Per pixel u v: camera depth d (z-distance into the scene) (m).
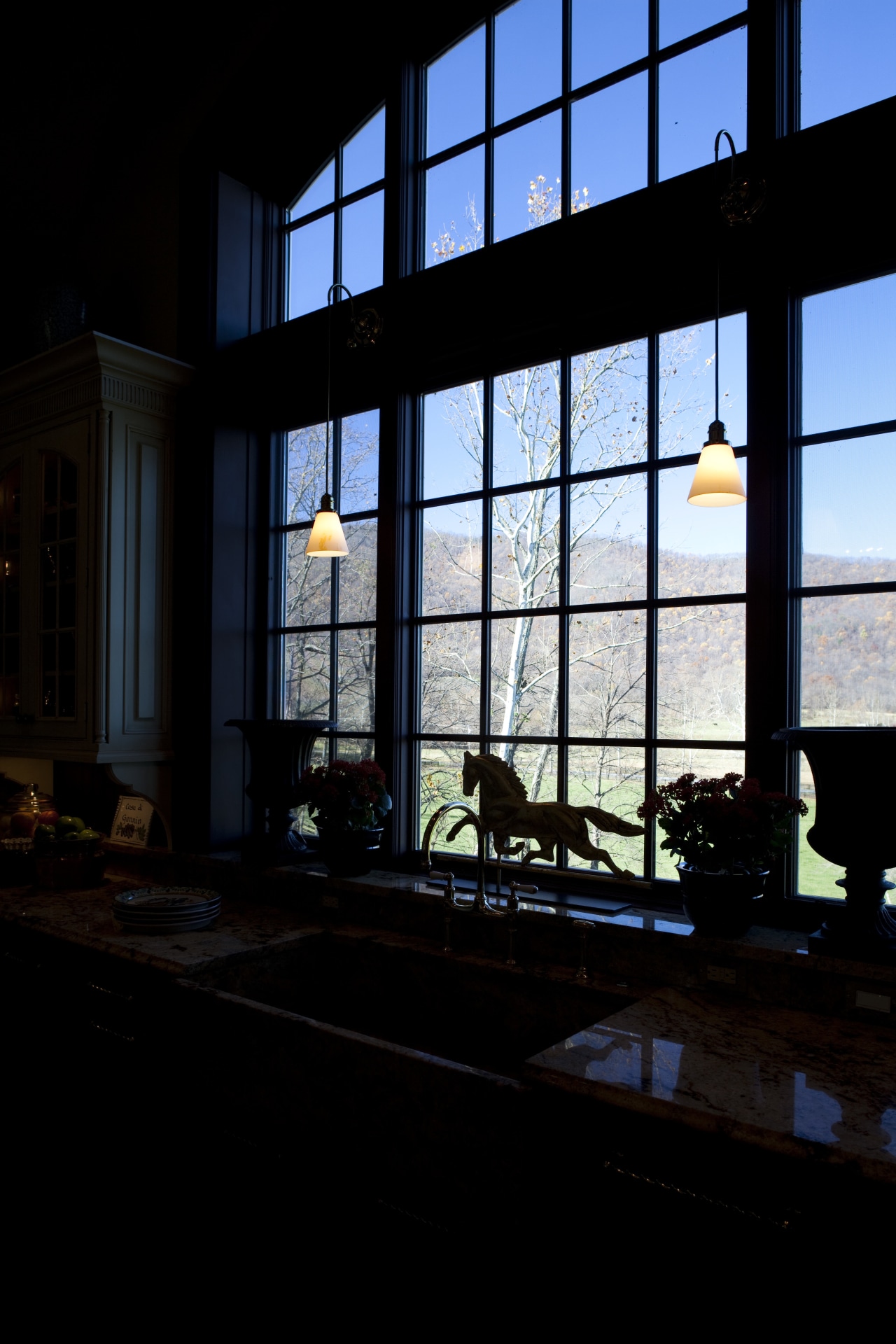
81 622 2.65
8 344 3.29
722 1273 1.08
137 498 2.71
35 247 3.40
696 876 1.61
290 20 2.49
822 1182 1.02
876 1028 1.44
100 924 2.24
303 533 2.74
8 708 2.95
